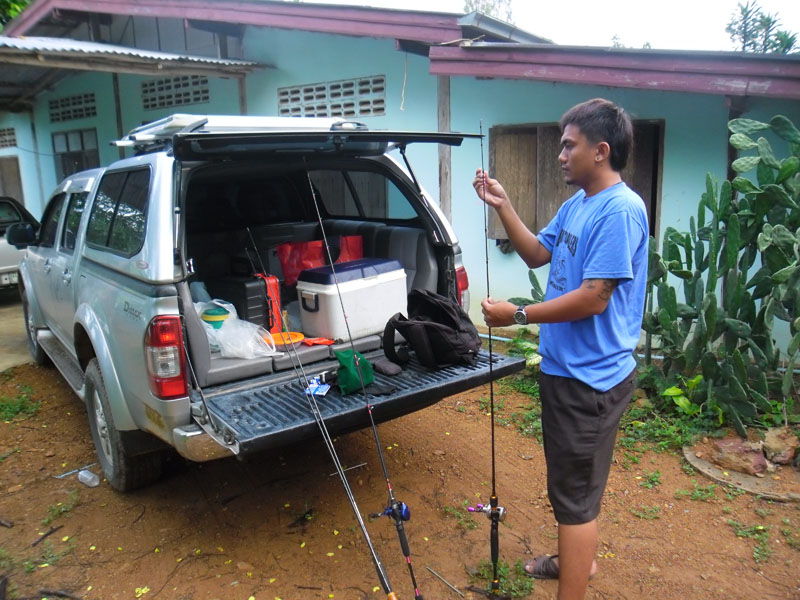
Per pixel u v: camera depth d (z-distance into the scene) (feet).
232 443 8.20
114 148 32.42
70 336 13.84
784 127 12.82
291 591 8.89
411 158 21.76
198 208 13.85
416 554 9.62
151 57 22.18
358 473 12.00
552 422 7.73
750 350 14.83
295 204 15.60
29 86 34.01
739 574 9.06
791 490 10.98
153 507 11.06
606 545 9.78
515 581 8.90
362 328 11.01
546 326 7.91
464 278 12.28
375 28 19.88
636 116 16.29
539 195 19.26
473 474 11.90
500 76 17.62
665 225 17.62
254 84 25.94
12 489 11.72
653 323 13.97
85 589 9.02
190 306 9.09
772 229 12.13
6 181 39.81
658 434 12.80
